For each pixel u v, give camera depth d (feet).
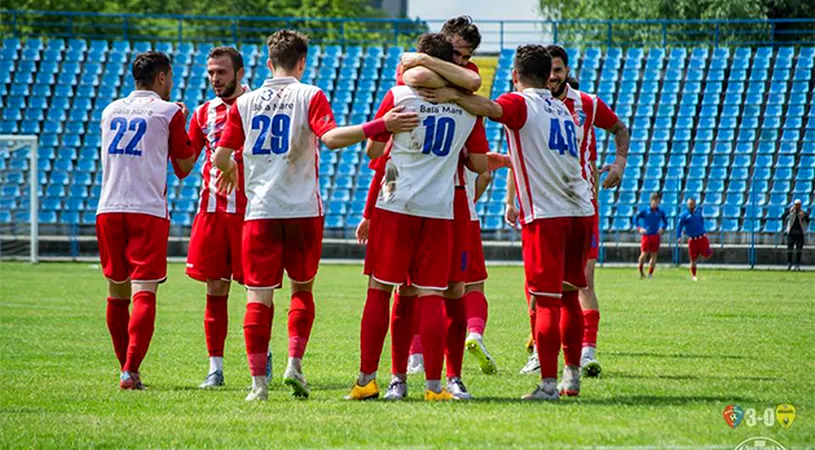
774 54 358.23
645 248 231.71
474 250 77.36
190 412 60.49
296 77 66.74
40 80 340.80
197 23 512.22
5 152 320.29
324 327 117.70
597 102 75.72
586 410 59.77
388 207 63.05
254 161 65.62
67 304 148.77
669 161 315.78
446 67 62.95
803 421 56.49
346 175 316.81
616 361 86.63
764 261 275.80
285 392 69.67
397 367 66.08
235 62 76.07
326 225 307.78
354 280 213.05
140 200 72.38
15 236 302.66
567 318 66.49
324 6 526.16
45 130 330.75
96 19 479.00
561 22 342.23
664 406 61.26
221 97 76.38
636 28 410.31
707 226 297.53
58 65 345.10
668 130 321.11
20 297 161.68
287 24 506.48
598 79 341.41
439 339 64.08
